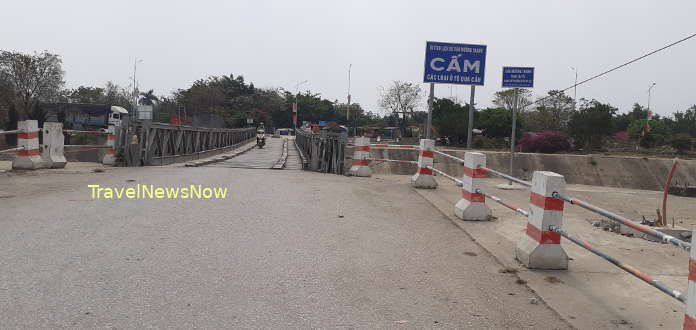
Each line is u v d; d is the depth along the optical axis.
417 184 10.88
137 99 75.06
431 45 11.73
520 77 12.08
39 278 4.23
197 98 78.44
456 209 7.83
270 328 3.44
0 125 42.16
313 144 17.22
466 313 3.88
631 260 5.64
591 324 3.74
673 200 12.95
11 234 5.61
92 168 12.85
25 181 9.85
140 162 14.27
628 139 52.03
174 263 4.79
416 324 3.62
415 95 69.75
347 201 8.70
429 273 4.87
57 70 50.62
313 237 6.04
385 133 71.69
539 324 3.71
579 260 5.52
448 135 47.03
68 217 6.55
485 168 7.16
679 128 75.88
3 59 47.75
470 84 11.93
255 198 8.59
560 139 38.47
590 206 4.34
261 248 5.45
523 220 7.58
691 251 2.93
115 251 5.10
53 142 12.57
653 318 3.89
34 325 3.34
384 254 5.47
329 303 3.96
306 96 96.56
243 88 97.88
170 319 3.52
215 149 23.22
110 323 3.41
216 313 3.66
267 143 48.72
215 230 6.16
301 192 9.48
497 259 5.46
